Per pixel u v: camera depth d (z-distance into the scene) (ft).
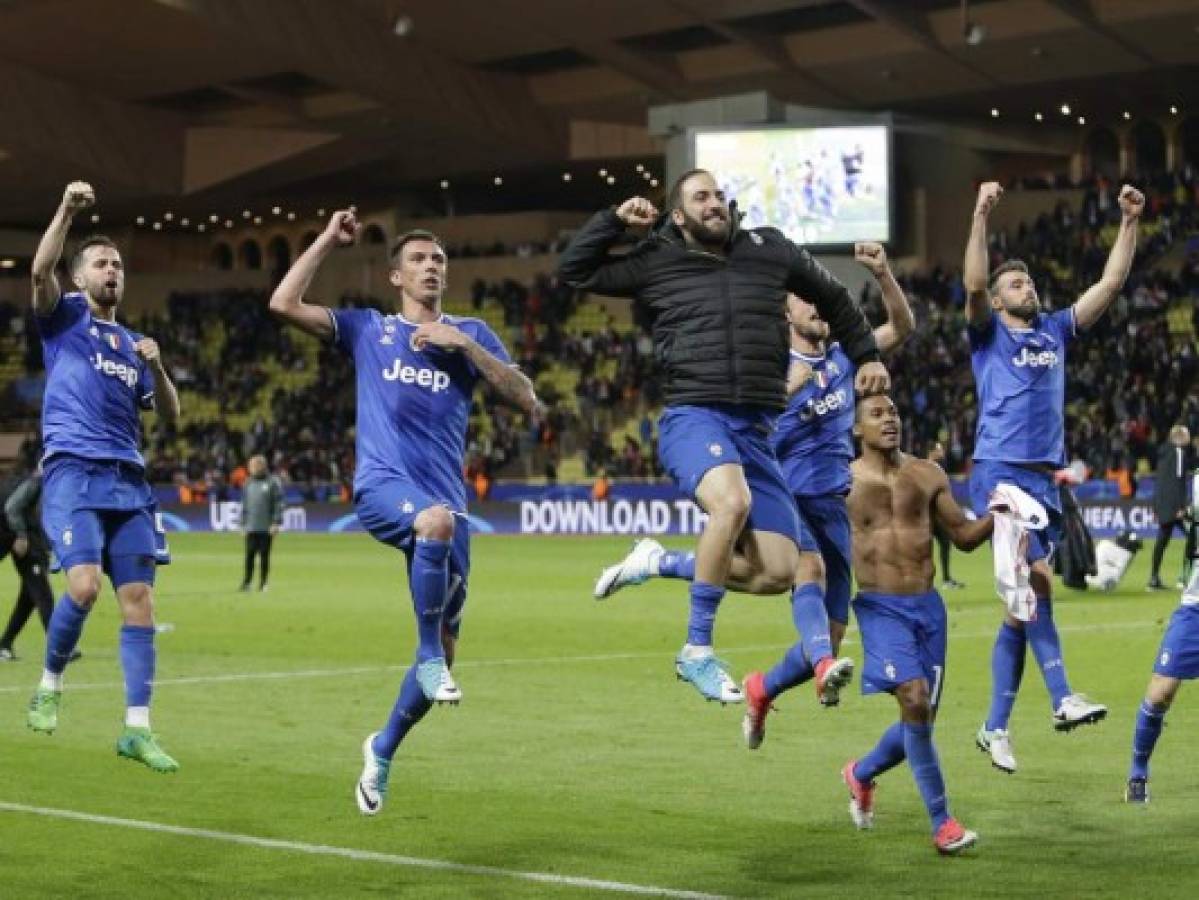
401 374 29.30
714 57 173.06
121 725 42.50
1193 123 186.09
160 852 28.45
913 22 158.30
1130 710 43.27
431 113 180.55
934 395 149.59
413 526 28.40
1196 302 158.71
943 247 176.24
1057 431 36.58
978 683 48.80
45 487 32.60
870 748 38.14
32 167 184.85
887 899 25.04
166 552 33.35
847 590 34.35
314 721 43.14
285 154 193.67
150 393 33.30
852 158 152.05
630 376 176.14
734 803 32.37
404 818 31.12
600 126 193.77
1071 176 191.31
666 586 88.22
